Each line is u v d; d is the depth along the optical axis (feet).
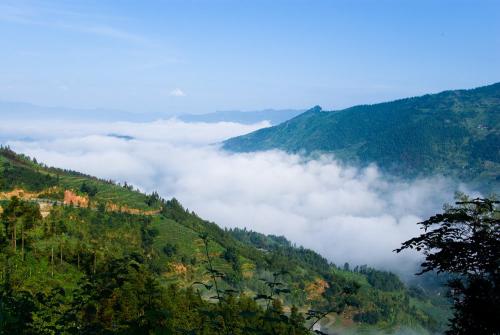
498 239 55.98
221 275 52.54
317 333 47.80
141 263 63.10
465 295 54.85
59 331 55.36
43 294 63.31
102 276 60.34
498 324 51.21
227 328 49.34
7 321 56.29
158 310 42.01
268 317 46.91
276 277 50.16
